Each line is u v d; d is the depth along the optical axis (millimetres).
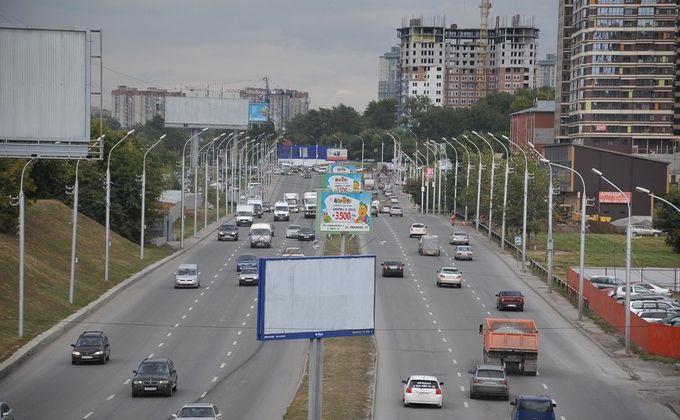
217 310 147125
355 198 170375
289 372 107688
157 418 85188
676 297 169500
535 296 165625
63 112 83875
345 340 126188
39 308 138375
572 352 122438
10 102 83312
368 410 89938
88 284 163375
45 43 83438
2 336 120500
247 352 118500
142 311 145500
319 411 83375
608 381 106250
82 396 94375
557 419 88438
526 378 107062
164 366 96000
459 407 92375
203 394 96375
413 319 142000
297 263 82000
